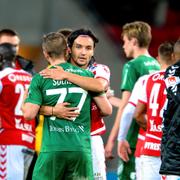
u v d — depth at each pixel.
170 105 14.98
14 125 18.05
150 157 17.02
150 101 17.06
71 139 15.25
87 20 38.66
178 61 15.24
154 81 17.05
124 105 19.14
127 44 19.42
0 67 18.36
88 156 15.40
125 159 18.58
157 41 40.22
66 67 15.52
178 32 40.72
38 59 37.22
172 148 14.86
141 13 42.53
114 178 25.02
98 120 16.48
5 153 17.98
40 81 15.37
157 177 17.02
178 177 14.83
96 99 15.62
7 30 19.94
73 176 15.34
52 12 38.44
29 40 38.06
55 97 15.30
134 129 19.23
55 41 15.57
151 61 19.23
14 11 38.44
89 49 16.09
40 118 19.11
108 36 38.69
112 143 19.20
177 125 14.82
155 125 16.95
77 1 38.94
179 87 14.94
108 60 37.72
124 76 19.23
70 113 15.23
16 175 18.06
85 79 15.37
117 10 42.72
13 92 17.94
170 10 42.16
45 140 15.37
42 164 15.34
